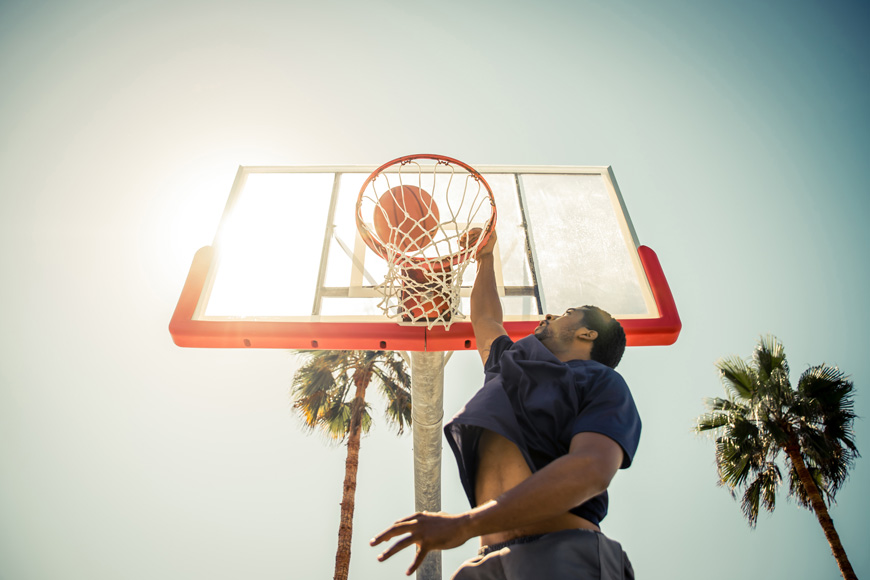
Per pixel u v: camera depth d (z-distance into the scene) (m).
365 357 10.51
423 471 5.77
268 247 4.07
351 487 9.40
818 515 9.55
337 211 4.30
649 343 3.68
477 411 1.47
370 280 3.88
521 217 4.30
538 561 1.26
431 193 4.43
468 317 3.58
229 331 3.61
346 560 8.76
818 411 10.02
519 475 1.40
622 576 1.34
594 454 1.18
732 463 10.19
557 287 3.89
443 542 1.05
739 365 10.76
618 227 4.25
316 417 10.17
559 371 1.50
